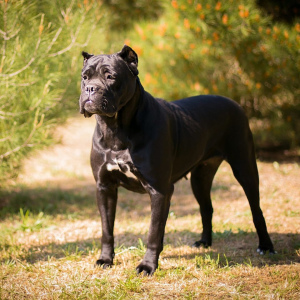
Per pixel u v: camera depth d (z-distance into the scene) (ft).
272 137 45.44
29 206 30.94
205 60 40.81
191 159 19.52
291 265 18.60
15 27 25.52
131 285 16.21
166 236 23.80
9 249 21.52
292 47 40.50
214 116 20.47
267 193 32.71
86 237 23.89
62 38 27.76
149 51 41.11
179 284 16.66
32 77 25.59
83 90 16.28
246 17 39.58
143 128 17.12
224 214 28.19
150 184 17.25
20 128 25.38
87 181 38.34
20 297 15.85
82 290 16.21
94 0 29.60
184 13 40.42
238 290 15.96
